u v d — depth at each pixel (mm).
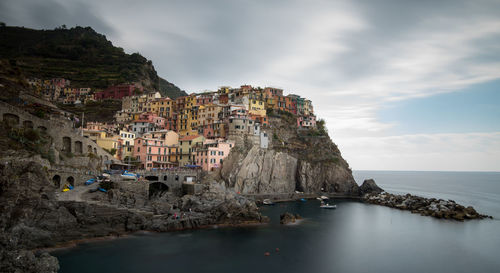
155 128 153000
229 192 107312
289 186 147875
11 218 56906
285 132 167625
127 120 164125
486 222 100188
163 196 96250
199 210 87812
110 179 89500
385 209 123875
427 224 96500
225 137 143375
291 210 114875
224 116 153125
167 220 77875
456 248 72375
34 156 71875
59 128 90500
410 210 122125
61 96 189500
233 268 56469
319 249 69062
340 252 67688
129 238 68812
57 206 64062
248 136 138625
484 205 145750
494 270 59812
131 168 119312
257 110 165375
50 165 76500
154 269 54312
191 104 173500
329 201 143250
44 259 46875
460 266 61500
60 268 51688
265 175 138750
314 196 150500
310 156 160750
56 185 77312
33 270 44125
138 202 83188
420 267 60500
